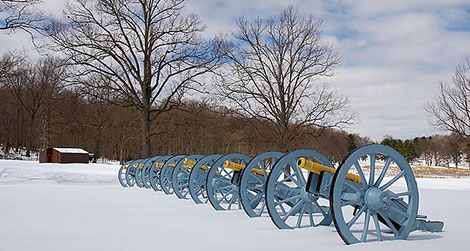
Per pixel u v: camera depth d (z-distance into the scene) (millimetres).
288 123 26391
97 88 27188
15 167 24031
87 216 7465
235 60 37688
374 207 5297
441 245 5008
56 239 5363
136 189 14367
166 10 28750
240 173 8602
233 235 5715
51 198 10703
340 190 5109
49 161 38031
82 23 27125
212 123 34312
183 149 48312
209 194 8945
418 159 84312
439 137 83438
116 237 5523
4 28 20750
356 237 5531
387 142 53312
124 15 27656
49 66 78562
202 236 5637
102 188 14648
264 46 26656
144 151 28281
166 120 40000
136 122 45844
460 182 21266
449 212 8484
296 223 6898
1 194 11617
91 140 55562
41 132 56219
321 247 4926
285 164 6609
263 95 26266
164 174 12797
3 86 53750
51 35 26172
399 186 15859
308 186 6176
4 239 5348
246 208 7652
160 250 4801
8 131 56719
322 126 26281
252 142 27438
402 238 5480
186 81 28531
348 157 5219
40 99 53906
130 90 28062
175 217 7488
